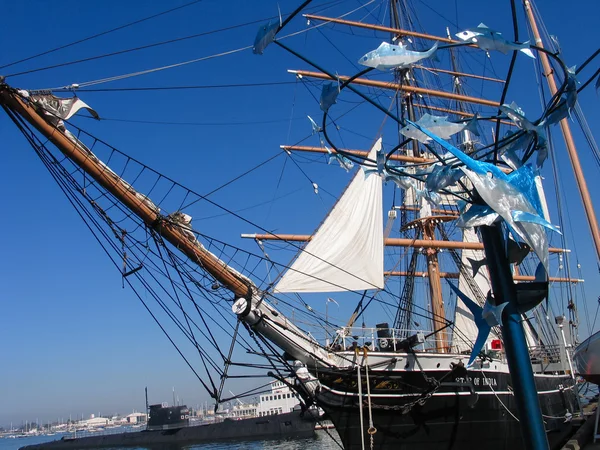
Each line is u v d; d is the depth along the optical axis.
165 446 87.44
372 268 28.33
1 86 15.64
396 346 23.34
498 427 23.30
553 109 7.95
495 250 7.92
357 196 29.50
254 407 135.00
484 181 7.27
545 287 7.72
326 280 27.36
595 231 25.95
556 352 35.47
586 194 26.42
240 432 84.12
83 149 17.08
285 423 82.75
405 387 21.77
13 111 16.22
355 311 27.34
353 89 8.06
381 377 21.48
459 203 9.24
